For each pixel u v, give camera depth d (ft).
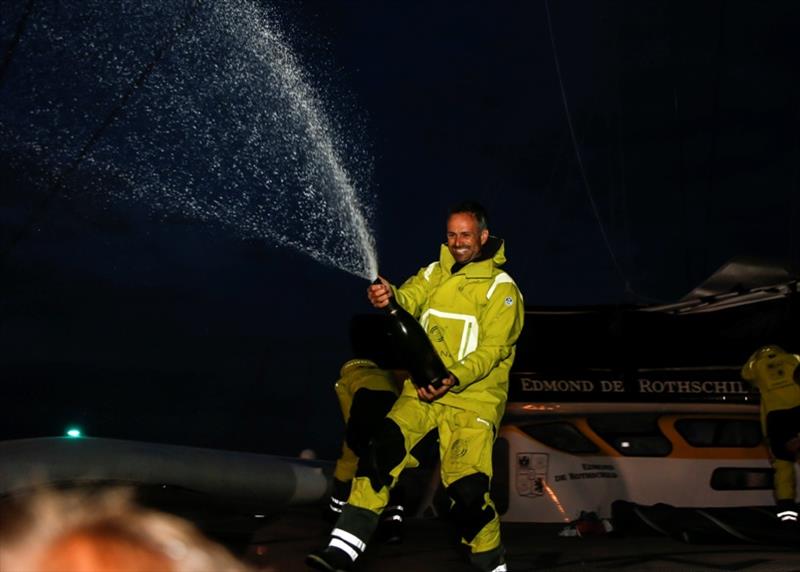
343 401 22.48
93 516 18.63
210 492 23.81
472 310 15.35
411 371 14.93
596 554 19.62
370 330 26.61
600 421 26.07
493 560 15.29
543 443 25.79
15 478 20.16
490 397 15.34
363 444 21.77
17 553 15.56
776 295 27.76
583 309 27.81
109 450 22.06
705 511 24.58
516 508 25.49
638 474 25.62
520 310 15.49
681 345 27.30
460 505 15.15
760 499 25.62
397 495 20.97
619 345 27.25
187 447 24.56
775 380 24.18
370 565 18.07
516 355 27.40
